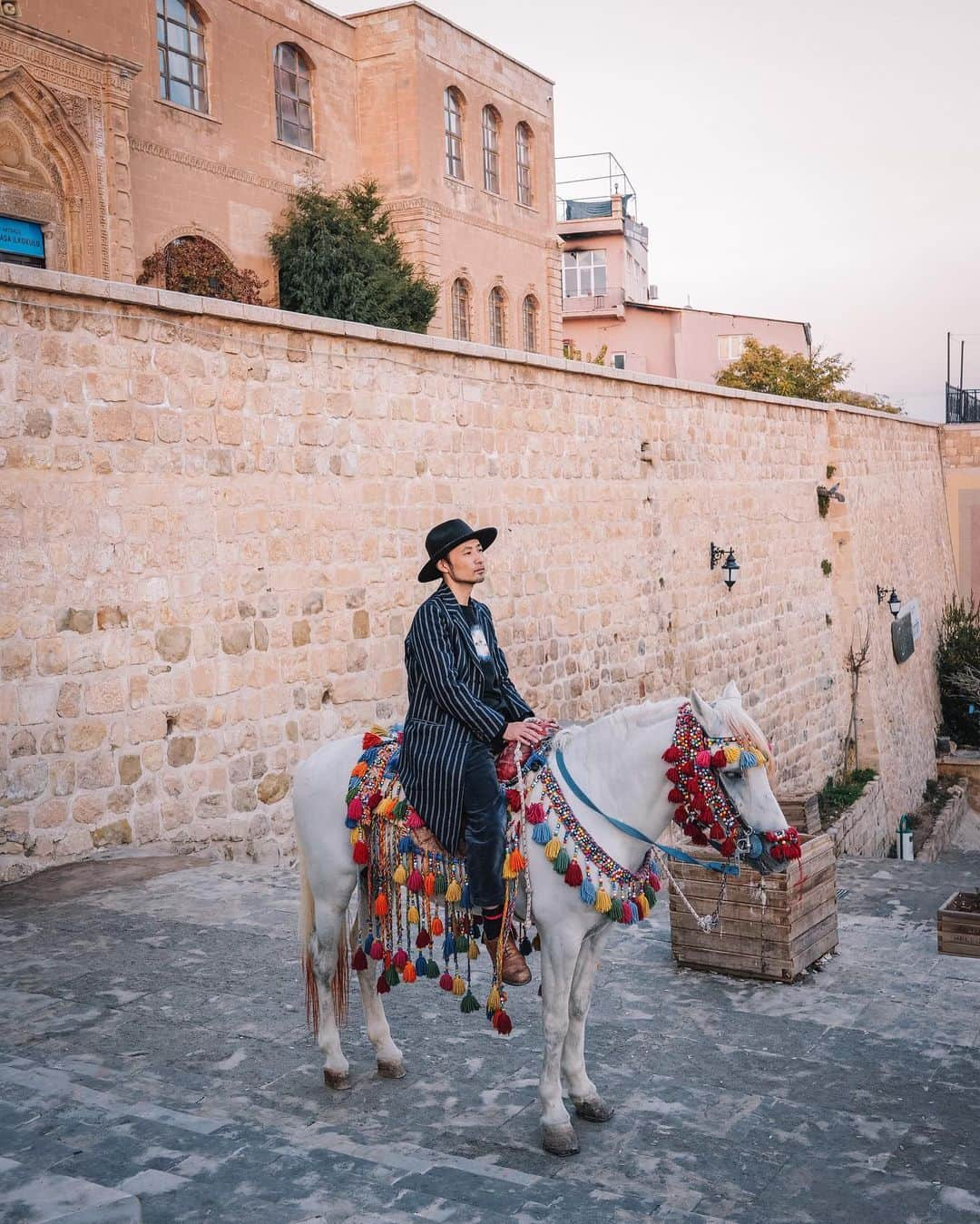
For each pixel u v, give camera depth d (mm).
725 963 7117
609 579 16953
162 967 7113
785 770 22875
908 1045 5984
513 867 4711
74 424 9508
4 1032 6109
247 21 24312
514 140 32188
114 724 9797
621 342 55812
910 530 32312
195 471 10508
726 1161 4699
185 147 22734
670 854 5008
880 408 49156
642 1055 5848
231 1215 4023
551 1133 4754
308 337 11672
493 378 14422
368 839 5152
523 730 4836
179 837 10305
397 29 27578
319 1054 5809
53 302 9367
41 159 18984
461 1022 6254
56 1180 3885
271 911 8297
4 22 17891
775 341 57219
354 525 12219
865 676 26703
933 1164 4684
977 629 35500
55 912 8227
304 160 25969
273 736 11234
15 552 9102
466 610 5109
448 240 29016
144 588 10047
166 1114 4887
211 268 22469
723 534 20609
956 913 7555
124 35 21234
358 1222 3977
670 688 18594
